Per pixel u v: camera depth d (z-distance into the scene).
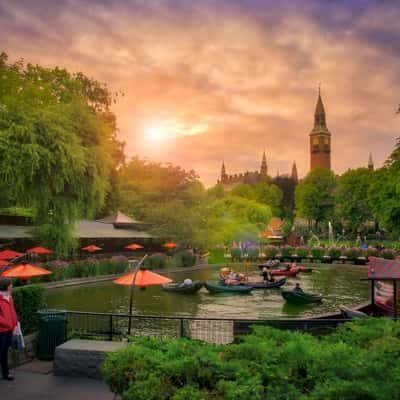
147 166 81.94
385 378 4.56
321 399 4.29
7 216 44.94
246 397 4.32
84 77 60.09
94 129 30.45
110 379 5.31
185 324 18.30
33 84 39.16
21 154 22.73
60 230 34.22
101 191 29.09
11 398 7.85
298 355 5.18
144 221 59.44
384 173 47.22
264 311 24.50
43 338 10.66
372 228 110.69
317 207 105.38
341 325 7.89
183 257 49.50
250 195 126.00
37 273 20.88
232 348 5.63
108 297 28.36
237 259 60.44
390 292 23.97
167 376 4.94
